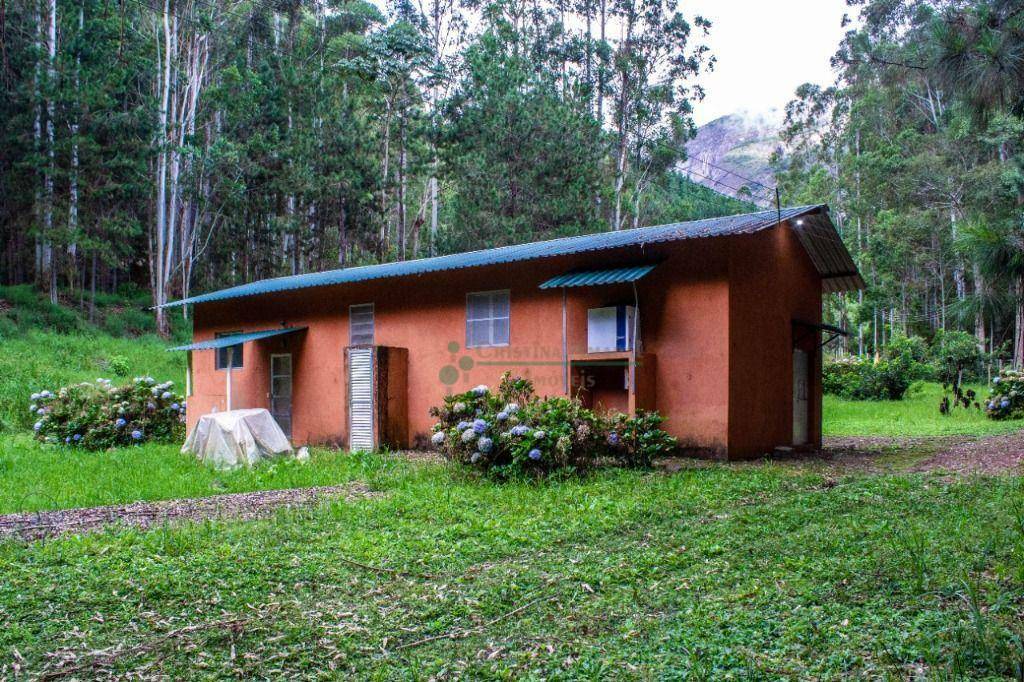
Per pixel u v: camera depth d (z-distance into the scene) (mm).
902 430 15961
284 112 33406
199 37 33156
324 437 14500
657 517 6055
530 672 3139
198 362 17500
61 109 27453
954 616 3461
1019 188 28219
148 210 31688
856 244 43594
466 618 3834
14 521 6219
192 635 3625
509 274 12148
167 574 4551
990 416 17781
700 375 10336
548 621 3758
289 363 15375
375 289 14008
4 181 27906
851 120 45906
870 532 5219
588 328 10922
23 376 19234
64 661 3316
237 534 5637
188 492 8102
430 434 12945
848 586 4020
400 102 35656
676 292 10641
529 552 5109
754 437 10719
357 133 32156
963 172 35562
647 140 39562
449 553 5090
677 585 4234
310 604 4078
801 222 11914
